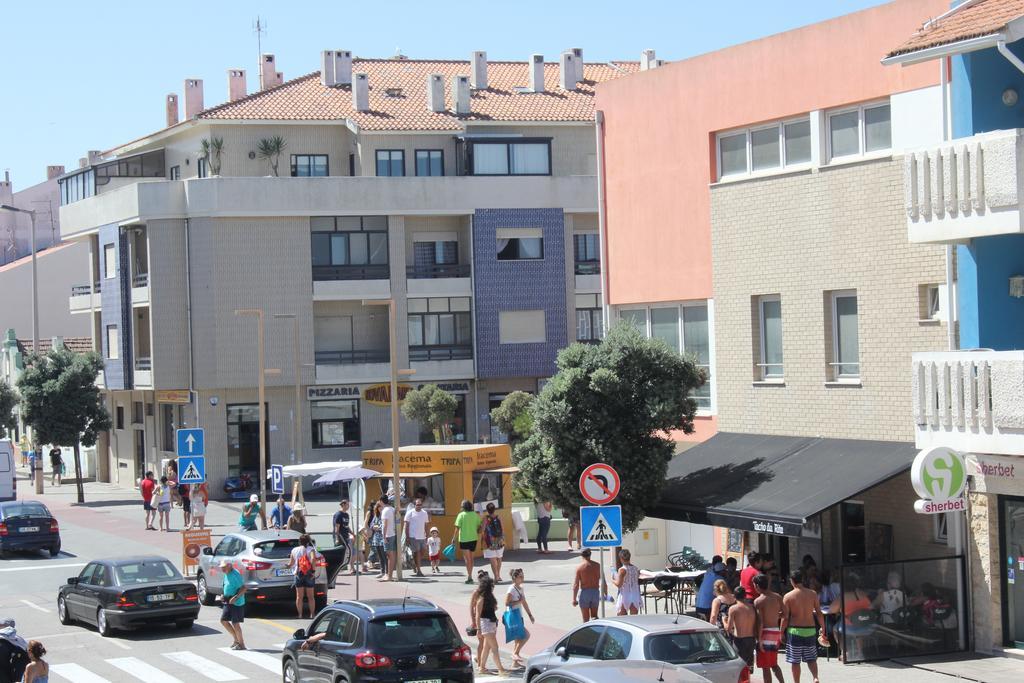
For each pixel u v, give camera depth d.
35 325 77.44
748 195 31.33
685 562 34.16
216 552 37.47
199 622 34.81
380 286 72.31
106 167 80.31
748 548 31.94
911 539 27.88
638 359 30.20
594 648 21.11
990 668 24.28
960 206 23.14
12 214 119.62
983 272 24.52
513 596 26.98
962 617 26.00
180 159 79.50
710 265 32.66
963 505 23.84
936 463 23.33
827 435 29.33
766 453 29.75
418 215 73.31
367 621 22.27
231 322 69.81
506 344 74.44
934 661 25.17
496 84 84.00
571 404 30.11
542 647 29.06
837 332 29.48
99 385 78.38
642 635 20.16
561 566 41.34
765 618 23.33
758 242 31.06
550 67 88.06
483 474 44.53
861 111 28.77
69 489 78.94
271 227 70.56
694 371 30.72
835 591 26.44
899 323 27.59
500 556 38.50
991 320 24.59
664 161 34.16
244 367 69.81
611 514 25.58
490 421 74.62
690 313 33.84
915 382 23.91
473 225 74.00
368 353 73.00
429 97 77.75
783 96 30.38
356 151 75.94
